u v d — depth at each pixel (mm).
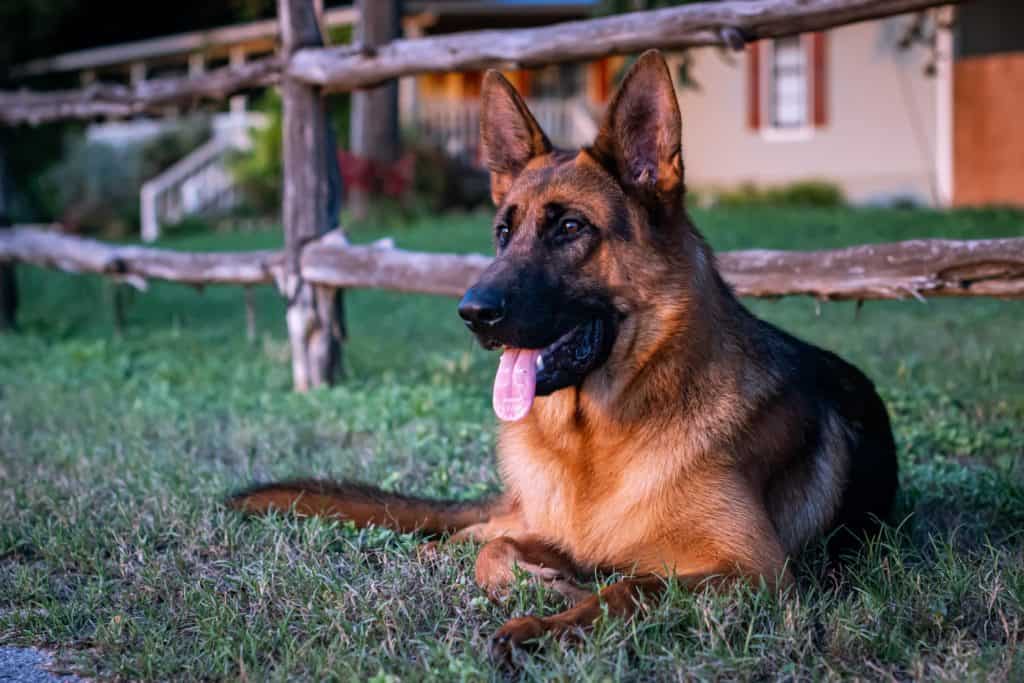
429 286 6520
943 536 3924
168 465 5016
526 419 3689
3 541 3990
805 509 3645
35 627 3217
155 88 8375
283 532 3994
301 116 7105
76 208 25859
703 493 3336
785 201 20188
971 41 19797
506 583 3328
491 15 24094
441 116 23172
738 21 5109
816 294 5227
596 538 3480
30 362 8398
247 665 2898
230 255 7797
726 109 21500
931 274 4781
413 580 3484
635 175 3533
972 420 5809
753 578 3182
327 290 7180
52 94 9391
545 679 2664
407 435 5578
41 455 5438
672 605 3033
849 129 20438
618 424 3447
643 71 3467
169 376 7656
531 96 25703
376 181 18578
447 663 2844
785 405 3643
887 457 4141
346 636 3004
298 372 7266
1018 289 4559
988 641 2967
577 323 3443
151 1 32969
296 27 7055
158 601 3467
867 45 20062
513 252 3488
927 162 19781
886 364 7398
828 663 2791
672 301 3461
